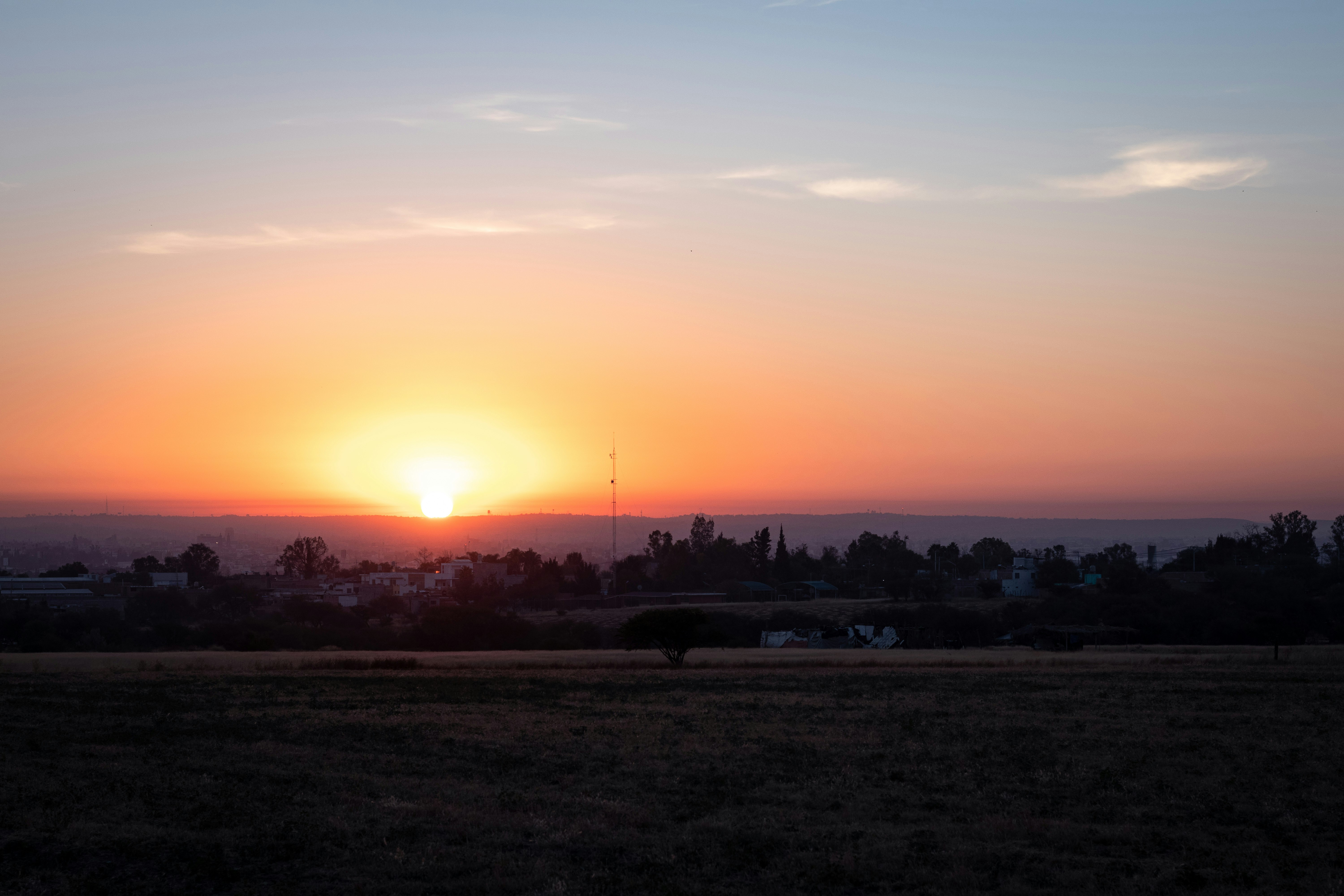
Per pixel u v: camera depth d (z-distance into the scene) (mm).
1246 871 17891
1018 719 37406
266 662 64125
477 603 130250
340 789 23891
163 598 164375
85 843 18484
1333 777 26359
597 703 42500
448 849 18656
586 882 17016
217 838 19141
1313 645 97625
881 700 43750
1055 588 157125
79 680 51938
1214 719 37406
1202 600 121625
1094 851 19359
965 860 18453
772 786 24719
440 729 34062
